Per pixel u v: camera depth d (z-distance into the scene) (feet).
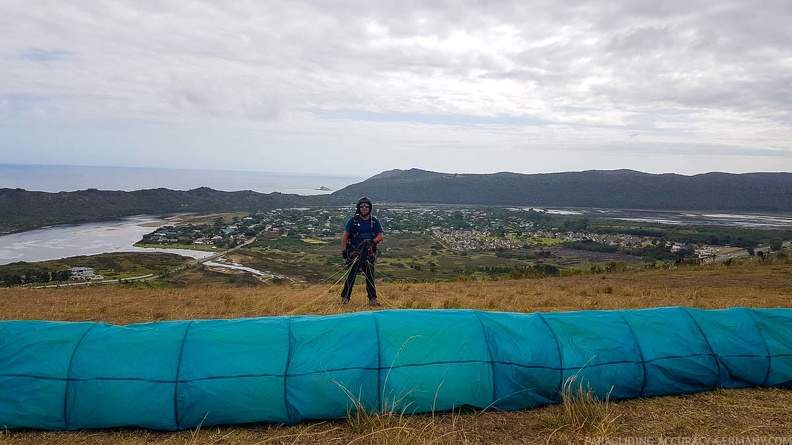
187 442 13.52
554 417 14.69
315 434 13.80
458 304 31.14
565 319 17.47
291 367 14.80
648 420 14.74
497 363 15.71
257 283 87.30
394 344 15.53
